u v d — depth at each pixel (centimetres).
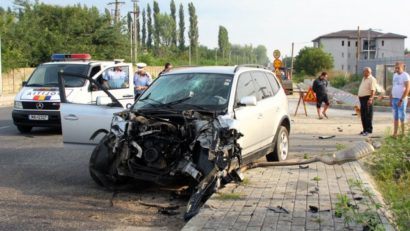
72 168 952
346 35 11244
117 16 5838
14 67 3812
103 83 1420
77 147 891
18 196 746
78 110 874
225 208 633
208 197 690
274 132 951
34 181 845
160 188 796
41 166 970
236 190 725
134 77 1600
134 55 6225
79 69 1462
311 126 1683
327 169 890
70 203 712
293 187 747
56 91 1404
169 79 873
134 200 732
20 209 679
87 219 640
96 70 1469
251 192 715
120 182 788
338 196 607
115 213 669
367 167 931
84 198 739
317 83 1975
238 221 581
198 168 702
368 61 4859
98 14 5297
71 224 619
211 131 705
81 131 875
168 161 727
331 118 1988
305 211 620
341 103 2717
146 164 743
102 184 791
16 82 3878
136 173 739
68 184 825
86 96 1388
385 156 950
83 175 892
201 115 740
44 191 778
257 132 859
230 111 776
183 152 721
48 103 1387
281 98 1000
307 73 8156
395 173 902
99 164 774
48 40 4609
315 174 845
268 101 930
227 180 745
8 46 3981
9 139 1331
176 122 743
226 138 712
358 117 2028
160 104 807
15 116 1411
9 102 2938
